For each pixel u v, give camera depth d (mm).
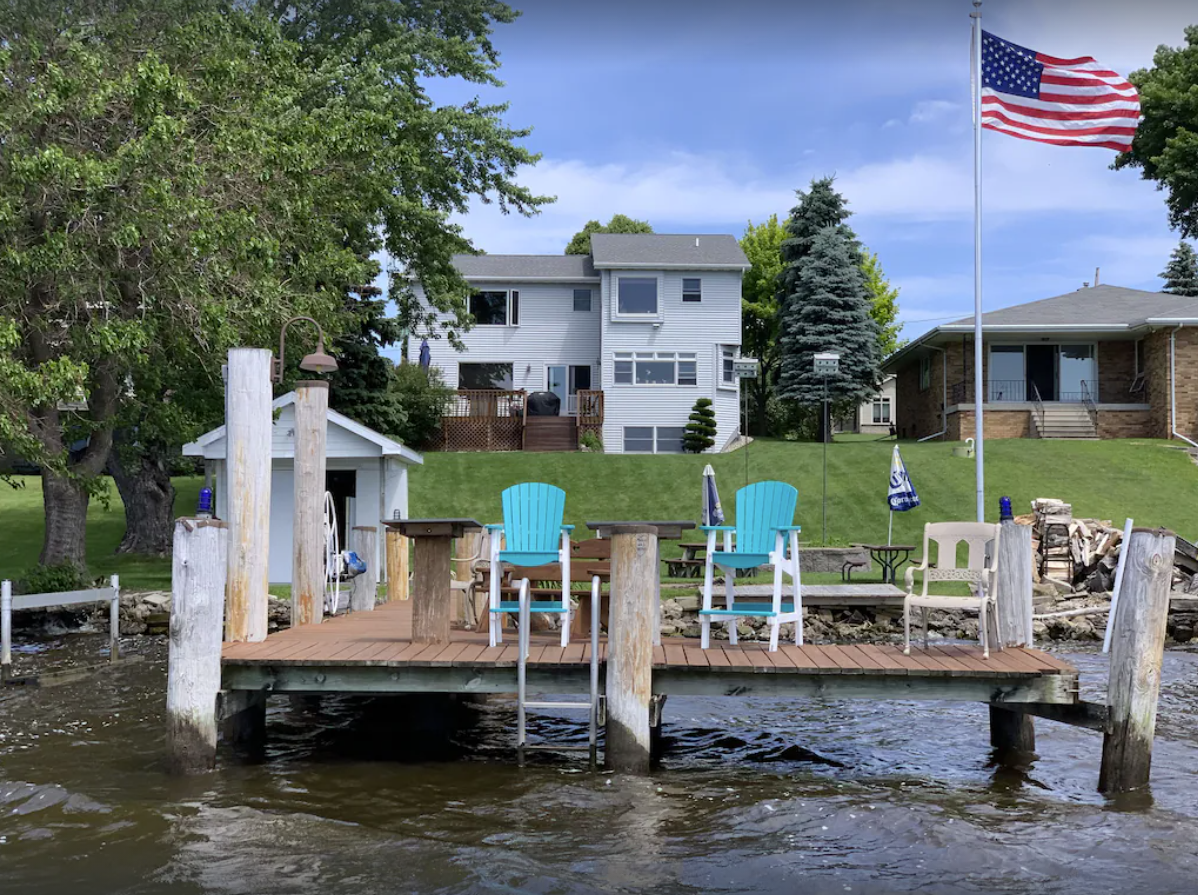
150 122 14547
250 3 20297
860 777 7754
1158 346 31984
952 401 34500
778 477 27094
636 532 7262
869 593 16484
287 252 18031
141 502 23766
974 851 5906
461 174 24328
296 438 9945
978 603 7703
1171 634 16375
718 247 39219
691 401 37312
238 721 8664
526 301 38500
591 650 7672
